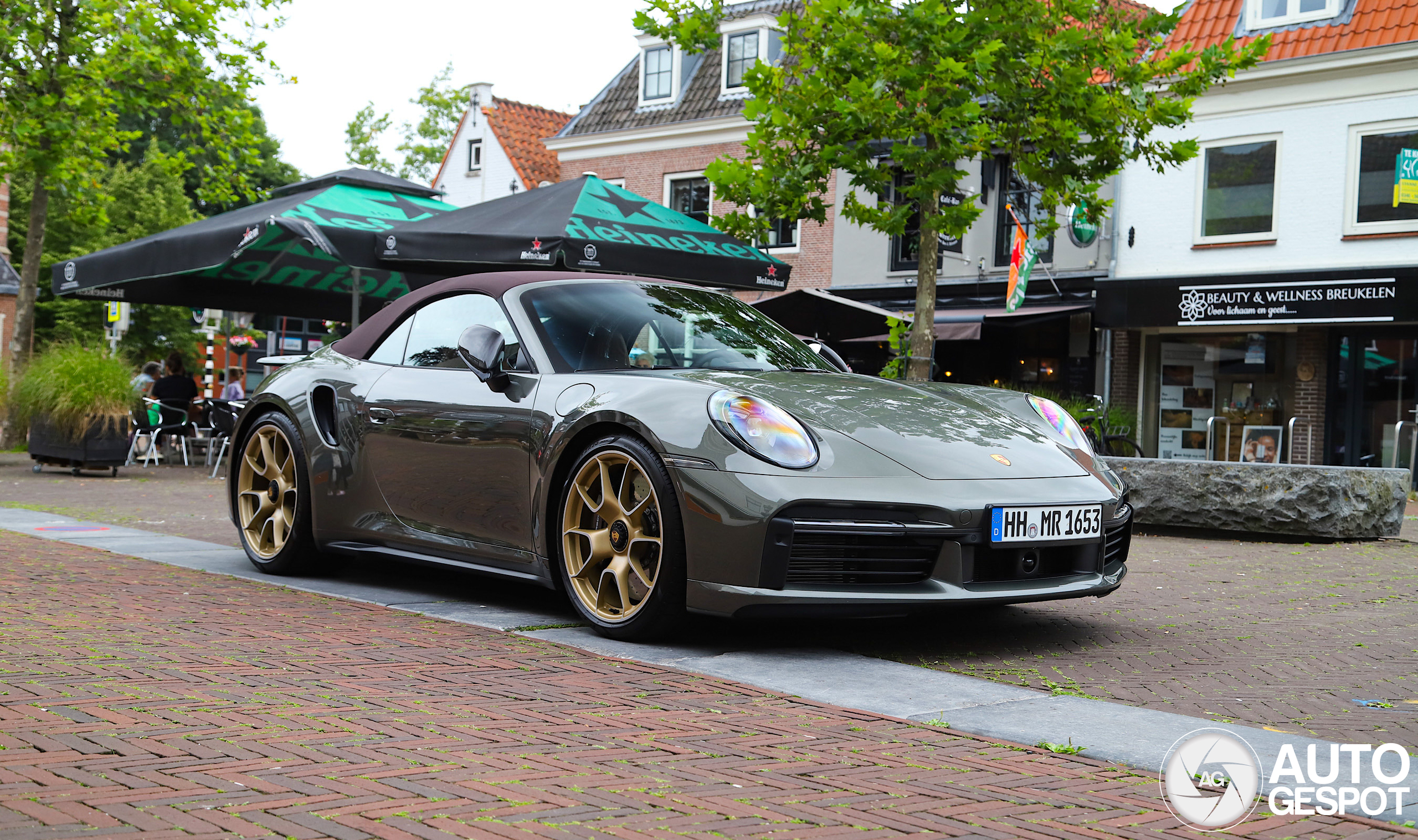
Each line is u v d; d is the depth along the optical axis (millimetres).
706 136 21984
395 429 4586
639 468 3762
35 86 14891
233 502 5375
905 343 10633
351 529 4805
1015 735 2781
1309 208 15453
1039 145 10422
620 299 4539
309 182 12055
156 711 2723
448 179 29031
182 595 4484
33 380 12000
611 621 3812
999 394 4461
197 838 1899
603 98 24062
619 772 2373
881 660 3609
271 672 3186
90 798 2082
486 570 4305
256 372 38594
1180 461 8094
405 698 2947
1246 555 6965
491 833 1973
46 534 6520
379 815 2043
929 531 3496
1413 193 14430
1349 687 3443
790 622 4234
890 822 2125
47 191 15289
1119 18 10352
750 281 10086
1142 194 16672
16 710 2691
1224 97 16062
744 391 3773
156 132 42938
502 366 4242
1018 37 9773
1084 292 17250
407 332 4875
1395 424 15203
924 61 9680
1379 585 5672
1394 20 14969
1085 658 3783
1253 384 16281
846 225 19812
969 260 18312
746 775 2391
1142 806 2271
